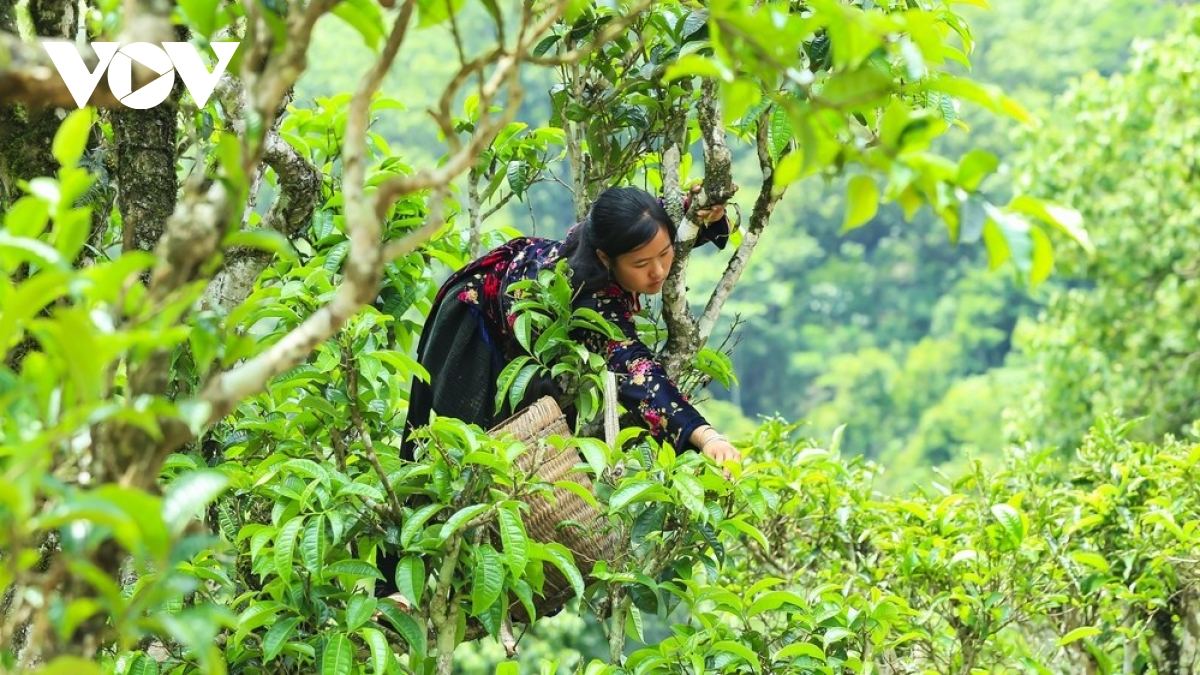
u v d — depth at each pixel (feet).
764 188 15.01
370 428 13.60
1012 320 152.15
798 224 173.68
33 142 11.95
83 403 6.30
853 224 7.34
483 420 14.78
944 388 141.18
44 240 8.92
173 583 6.66
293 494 12.15
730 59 7.43
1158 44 54.54
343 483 12.07
